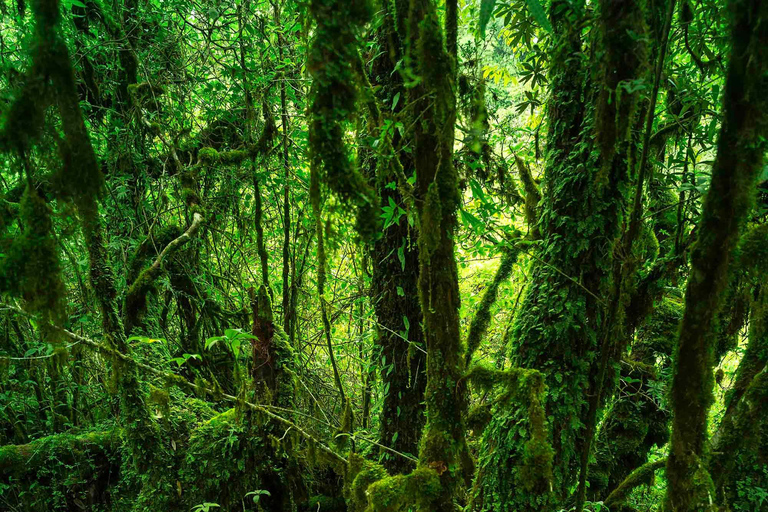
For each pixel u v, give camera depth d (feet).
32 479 8.69
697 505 3.37
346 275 12.44
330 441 8.45
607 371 6.87
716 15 6.15
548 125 7.12
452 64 3.09
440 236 3.35
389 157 3.70
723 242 2.99
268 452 8.07
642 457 9.45
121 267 9.43
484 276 12.98
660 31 4.00
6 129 2.83
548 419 6.54
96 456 9.07
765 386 5.08
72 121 2.93
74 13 8.86
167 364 9.04
